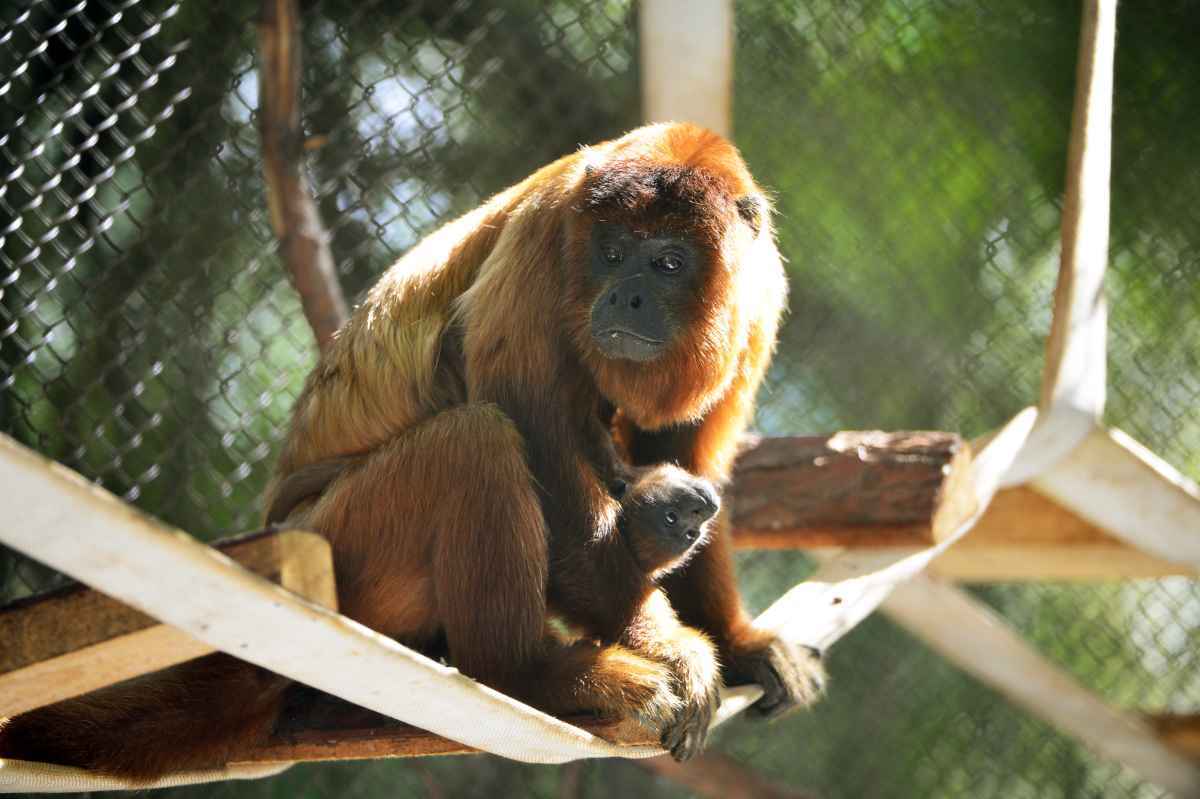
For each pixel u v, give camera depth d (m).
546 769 17.36
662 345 8.45
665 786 17.98
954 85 17.56
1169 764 15.08
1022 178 17.80
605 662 7.48
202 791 14.62
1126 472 11.75
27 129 12.42
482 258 9.05
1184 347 17.84
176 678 7.55
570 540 8.09
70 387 12.97
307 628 5.20
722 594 9.05
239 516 14.11
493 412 7.62
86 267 13.00
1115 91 17.58
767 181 17.12
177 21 13.58
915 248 17.69
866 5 17.17
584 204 8.55
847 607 9.41
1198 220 17.77
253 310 14.58
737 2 16.84
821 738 18.64
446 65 14.37
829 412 17.41
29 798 12.97
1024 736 19.16
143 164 13.30
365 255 14.91
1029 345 17.84
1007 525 13.70
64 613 5.68
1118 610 19.39
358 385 8.95
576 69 16.27
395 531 7.64
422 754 7.61
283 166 12.76
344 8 15.09
